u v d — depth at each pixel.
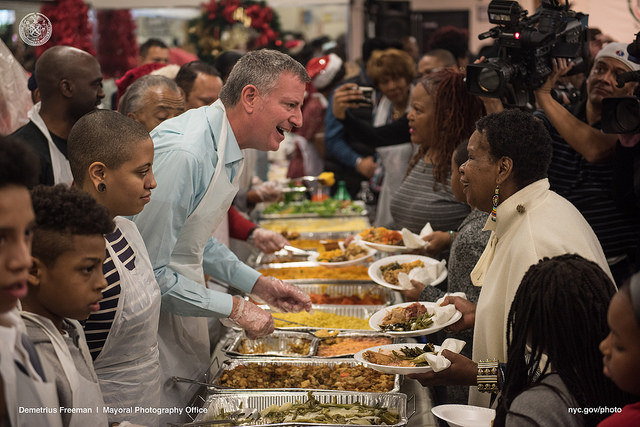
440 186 3.18
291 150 7.17
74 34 5.05
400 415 1.93
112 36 6.66
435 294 2.53
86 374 1.48
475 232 2.29
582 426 1.31
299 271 3.56
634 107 2.27
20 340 1.22
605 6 4.46
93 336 1.70
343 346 2.53
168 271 2.15
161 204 2.07
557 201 1.89
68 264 1.37
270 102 2.24
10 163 1.06
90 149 1.74
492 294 1.92
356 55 8.37
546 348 1.38
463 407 1.72
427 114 3.14
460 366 1.79
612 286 1.39
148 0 6.59
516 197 1.89
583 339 1.34
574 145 2.68
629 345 1.10
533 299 1.39
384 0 9.06
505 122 1.90
